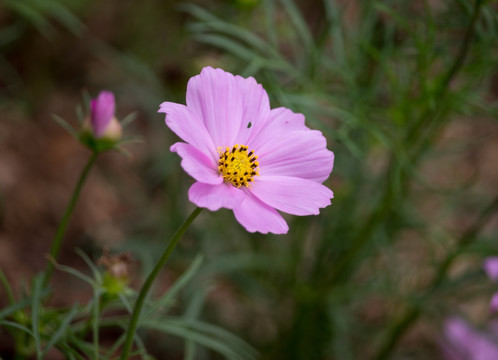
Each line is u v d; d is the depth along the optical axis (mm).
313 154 483
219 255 703
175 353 684
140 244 675
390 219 672
